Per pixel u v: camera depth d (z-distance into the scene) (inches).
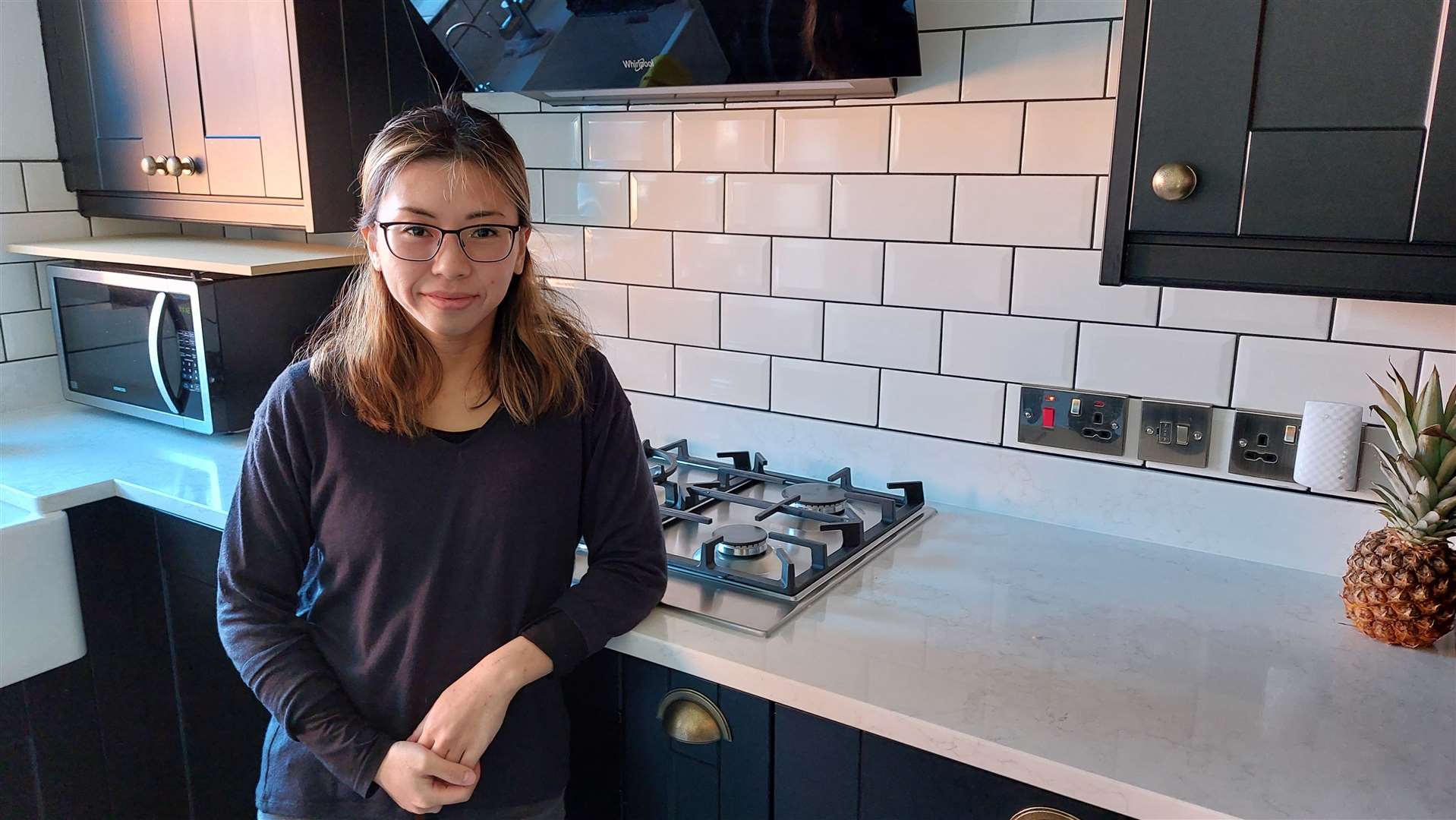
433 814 43.2
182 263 73.6
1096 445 57.2
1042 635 46.1
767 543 57.4
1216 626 47.1
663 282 70.4
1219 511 54.8
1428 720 38.9
